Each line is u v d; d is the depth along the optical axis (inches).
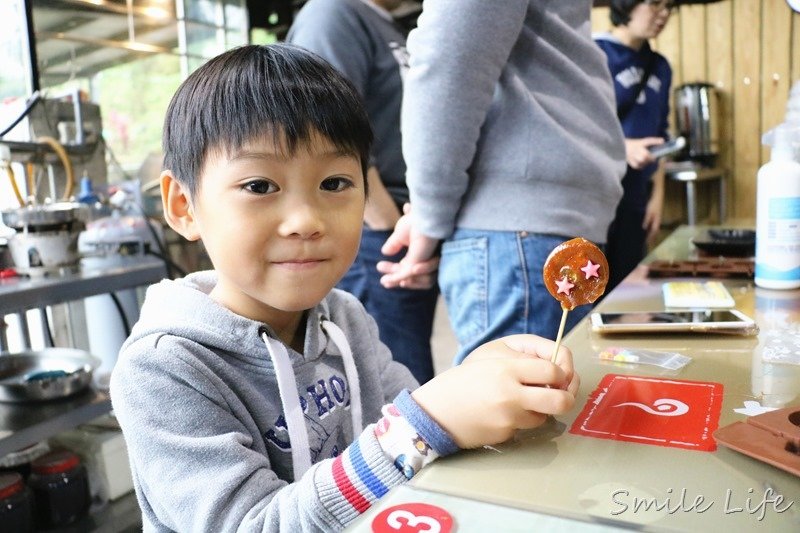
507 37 36.2
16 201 80.2
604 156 41.8
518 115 39.2
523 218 39.1
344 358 31.4
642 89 81.4
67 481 59.9
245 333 27.4
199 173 25.5
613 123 43.5
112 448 66.3
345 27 56.0
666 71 86.4
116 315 82.3
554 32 40.1
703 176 116.5
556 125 39.2
